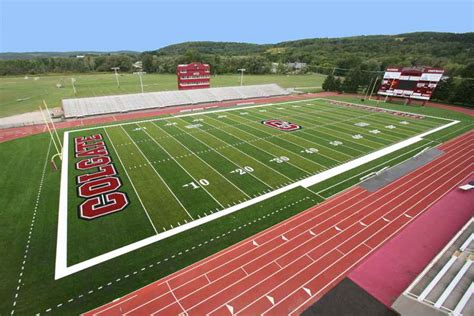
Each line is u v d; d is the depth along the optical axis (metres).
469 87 48.09
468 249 12.59
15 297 11.30
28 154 26.17
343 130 34.31
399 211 17.66
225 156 25.86
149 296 11.47
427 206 18.20
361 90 64.50
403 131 34.12
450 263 11.86
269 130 34.00
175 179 21.34
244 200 18.55
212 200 18.50
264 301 11.32
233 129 34.41
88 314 10.68
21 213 16.95
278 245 14.49
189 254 13.77
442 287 10.76
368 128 35.31
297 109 46.50
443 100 52.12
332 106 49.31
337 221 16.55
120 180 21.16
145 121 38.25
